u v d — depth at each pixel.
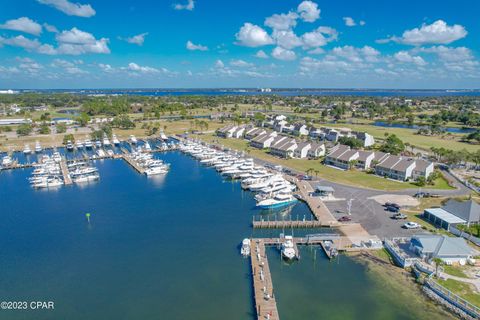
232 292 61.31
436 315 54.12
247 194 113.44
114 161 165.50
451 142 188.88
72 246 78.06
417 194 102.06
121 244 78.88
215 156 162.12
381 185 114.44
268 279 63.19
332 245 73.50
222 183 126.62
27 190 120.50
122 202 106.62
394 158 127.62
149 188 120.94
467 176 123.25
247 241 75.00
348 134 189.88
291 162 150.50
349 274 65.50
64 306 58.03
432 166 118.62
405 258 66.38
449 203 87.44
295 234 82.62
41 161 159.25
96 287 62.94
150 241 80.25
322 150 158.25
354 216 89.12
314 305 57.25
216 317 55.06
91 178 132.12
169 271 67.75
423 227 81.06
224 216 94.75
